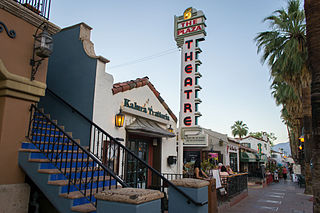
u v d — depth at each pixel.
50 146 5.38
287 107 21.30
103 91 6.62
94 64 6.56
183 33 12.66
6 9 4.49
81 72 6.74
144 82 8.46
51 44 4.81
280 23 13.05
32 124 5.12
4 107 4.42
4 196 4.21
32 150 4.48
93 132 6.12
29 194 4.62
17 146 4.52
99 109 6.43
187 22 12.70
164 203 7.21
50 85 7.24
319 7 4.97
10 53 4.55
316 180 4.85
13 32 4.62
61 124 6.68
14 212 4.32
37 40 4.87
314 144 4.96
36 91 4.88
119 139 6.82
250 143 41.06
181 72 12.41
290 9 13.34
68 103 6.60
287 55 12.69
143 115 8.12
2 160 4.27
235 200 9.84
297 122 25.19
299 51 12.53
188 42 12.52
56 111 6.89
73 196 3.90
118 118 6.89
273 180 25.72
